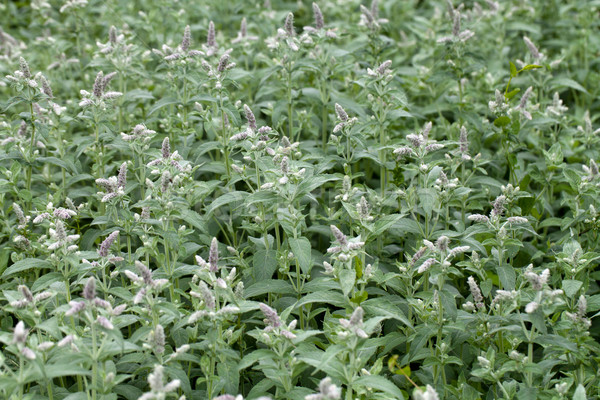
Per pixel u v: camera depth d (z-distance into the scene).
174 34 2.26
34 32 2.44
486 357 1.46
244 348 1.58
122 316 1.42
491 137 1.93
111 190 1.59
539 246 1.78
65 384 1.59
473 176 1.86
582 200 1.74
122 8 2.41
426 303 1.52
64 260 1.49
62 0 2.37
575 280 1.52
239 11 2.68
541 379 1.48
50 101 1.76
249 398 1.41
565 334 1.49
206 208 1.67
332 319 1.47
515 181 1.84
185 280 1.65
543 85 2.10
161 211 1.53
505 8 2.52
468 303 1.50
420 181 1.68
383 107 1.84
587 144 1.94
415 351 1.49
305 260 1.50
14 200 1.89
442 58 2.12
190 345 1.43
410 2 2.86
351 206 1.54
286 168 1.52
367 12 2.07
